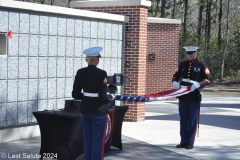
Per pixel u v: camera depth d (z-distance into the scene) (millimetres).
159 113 17875
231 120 16406
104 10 15820
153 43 22609
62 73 12875
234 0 47406
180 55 40625
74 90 8867
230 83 39562
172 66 23078
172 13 50781
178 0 49375
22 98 11648
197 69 11164
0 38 11180
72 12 12930
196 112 11328
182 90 11070
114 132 10656
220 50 44281
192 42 43719
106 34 14586
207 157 10539
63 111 9922
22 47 11555
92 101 8688
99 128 8742
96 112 8672
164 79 22906
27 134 12016
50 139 9680
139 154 10641
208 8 48469
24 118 11742
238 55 43750
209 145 11875
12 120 11406
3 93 11094
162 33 22797
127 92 15477
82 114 8828
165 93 10930
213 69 43406
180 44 42469
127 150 11016
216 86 37188
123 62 15453
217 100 25031
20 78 11555
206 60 43031
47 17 12266
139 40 15281
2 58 11008
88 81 8656
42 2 39688
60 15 12695
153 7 46031
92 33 13961
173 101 23109
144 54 15578
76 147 9609
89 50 8758
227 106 21641
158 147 11492
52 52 12492
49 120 9602
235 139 12750
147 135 13023
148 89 22594
